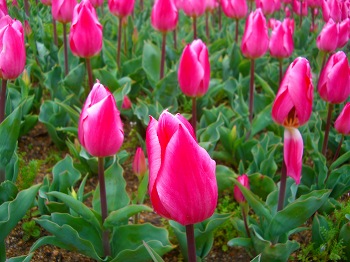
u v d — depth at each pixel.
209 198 0.30
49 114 0.75
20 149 0.76
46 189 0.55
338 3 0.96
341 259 0.58
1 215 0.46
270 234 0.51
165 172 0.29
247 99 0.91
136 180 0.73
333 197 0.65
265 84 0.84
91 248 0.48
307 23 1.16
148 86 0.97
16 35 0.52
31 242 0.57
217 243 0.60
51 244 0.54
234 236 0.60
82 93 0.87
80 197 0.54
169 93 0.82
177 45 1.12
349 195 0.68
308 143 0.69
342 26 0.81
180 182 0.29
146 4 1.48
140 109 0.75
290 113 0.45
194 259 0.35
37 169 0.66
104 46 0.93
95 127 0.41
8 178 0.59
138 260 0.49
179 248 0.59
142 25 1.18
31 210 0.61
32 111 0.84
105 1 1.32
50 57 0.92
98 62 0.90
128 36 1.06
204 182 0.29
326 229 0.57
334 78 0.58
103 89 0.42
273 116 0.46
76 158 0.74
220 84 0.85
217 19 1.46
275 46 0.78
